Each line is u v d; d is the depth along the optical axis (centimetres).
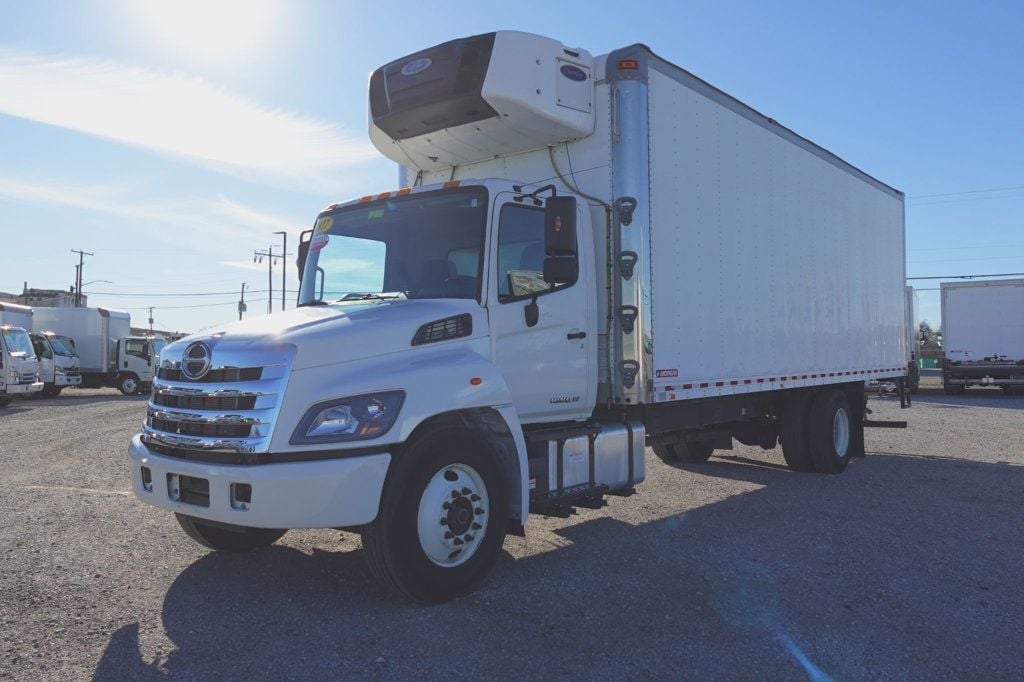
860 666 387
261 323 497
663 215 663
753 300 806
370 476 436
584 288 614
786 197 883
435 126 639
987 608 471
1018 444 1284
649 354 635
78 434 1420
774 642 416
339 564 556
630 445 655
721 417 845
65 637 419
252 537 577
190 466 445
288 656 393
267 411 432
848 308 1039
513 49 591
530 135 639
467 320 520
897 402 2339
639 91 634
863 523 690
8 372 2125
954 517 716
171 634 423
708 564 559
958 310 2659
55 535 631
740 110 793
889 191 1197
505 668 380
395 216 590
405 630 428
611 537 640
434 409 467
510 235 560
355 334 464
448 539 473
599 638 419
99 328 3097
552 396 581
